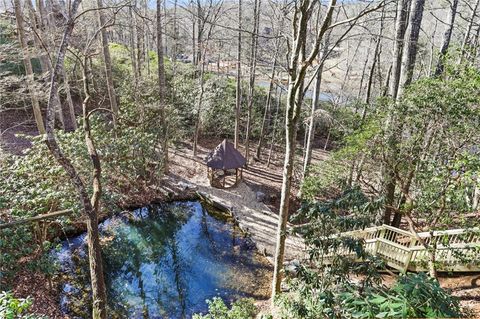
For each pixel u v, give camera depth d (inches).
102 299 243.0
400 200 353.7
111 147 441.7
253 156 712.4
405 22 340.8
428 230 301.9
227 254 412.8
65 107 738.2
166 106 561.3
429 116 264.1
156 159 565.6
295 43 241.0
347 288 140.7
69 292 328.5
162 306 335.6
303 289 171.8
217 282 365.1
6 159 358.3
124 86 600.7
